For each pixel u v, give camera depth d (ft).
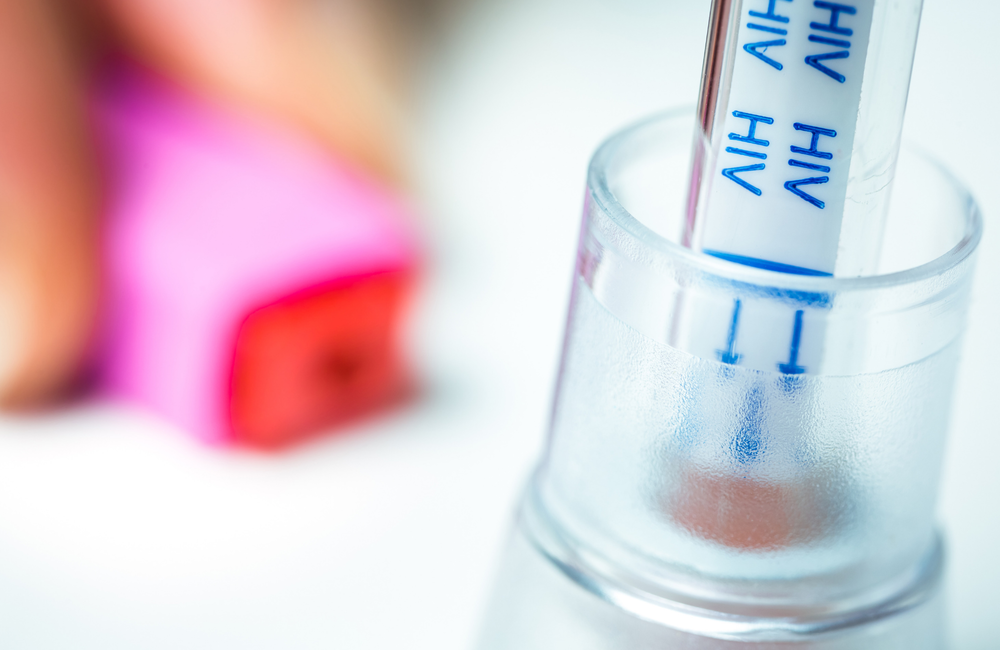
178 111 0.61
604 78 0.71
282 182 0.59
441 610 0.46
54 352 0.55
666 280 0.30
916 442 0.31
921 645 0.32
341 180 0.61
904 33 0.30
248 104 0.63
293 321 0.53
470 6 0.72
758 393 0.30
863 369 0.30
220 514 0.51
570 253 0.63
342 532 0.50
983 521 0.44
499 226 0.64
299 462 0.54
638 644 0.31
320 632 0.45
